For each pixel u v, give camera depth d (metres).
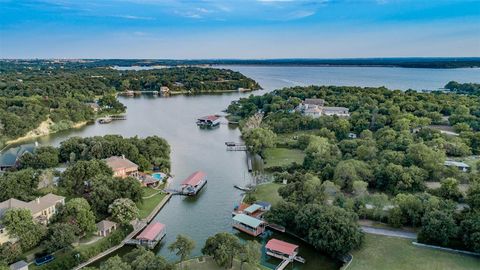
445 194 115.12
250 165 166.00
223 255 83.38
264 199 125.88
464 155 156.88
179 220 114.94
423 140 171.62
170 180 147.38
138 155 155.25
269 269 88.06
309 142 177.38
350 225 92.31
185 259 90.06
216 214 119.12
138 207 119.19
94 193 110.00
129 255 81.31
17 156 158.75
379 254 90.25
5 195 111.38
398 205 105.12
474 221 89.31
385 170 129.25
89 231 97.31
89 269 74.69
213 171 161.62
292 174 142.12
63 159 163.62
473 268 83.62
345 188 128.00
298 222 99.94
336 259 91.94
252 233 104.56
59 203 107.06
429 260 87.19
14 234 89.12
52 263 85.38
